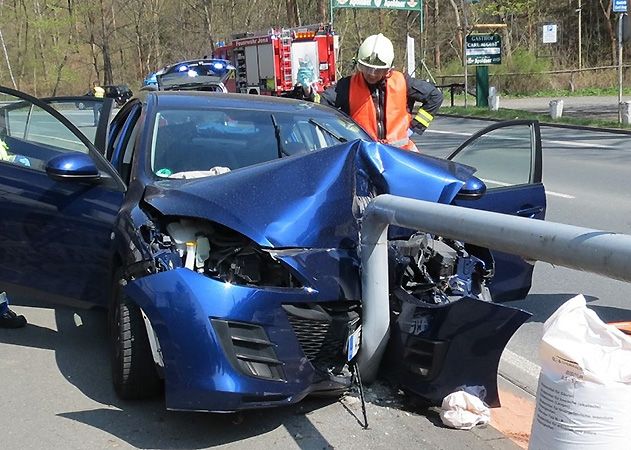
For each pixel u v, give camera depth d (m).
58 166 4.21
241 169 3.83
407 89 6.21
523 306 5.74
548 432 2.40
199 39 49.16
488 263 4.34
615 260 2.34
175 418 3.71
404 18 43.94
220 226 3.58
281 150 4.60
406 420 3.68
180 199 3.60
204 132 4.61
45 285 4.54
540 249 2.62
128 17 52.69
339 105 6.09
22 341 4.87
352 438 3.48
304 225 3.55
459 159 5.04
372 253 3.59
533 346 4.91
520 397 4.05
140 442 3.47
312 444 3.43
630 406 2.27
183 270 3.34
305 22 44.84
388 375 3.93
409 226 3.29
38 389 4.09
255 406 3.29
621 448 2.28
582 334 2.33
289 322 3.37
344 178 3.77
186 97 5.00
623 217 8.77
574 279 6.44
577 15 42.84
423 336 3.68
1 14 53.56
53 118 4.66
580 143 16.17
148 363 3.74
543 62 35.16
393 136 6.05
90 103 5.68
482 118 23.66
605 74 33.44
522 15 43.34
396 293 3.89
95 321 5.29
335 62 26.14
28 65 54.00
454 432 3.56
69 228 4.41
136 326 3.71
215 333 3.21
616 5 19.41
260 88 26.25
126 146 5.01
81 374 4.31
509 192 4.69
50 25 51.81
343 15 40.41
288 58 25.41
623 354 2.29
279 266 3.45
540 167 4.88
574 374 2.32
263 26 45.72
